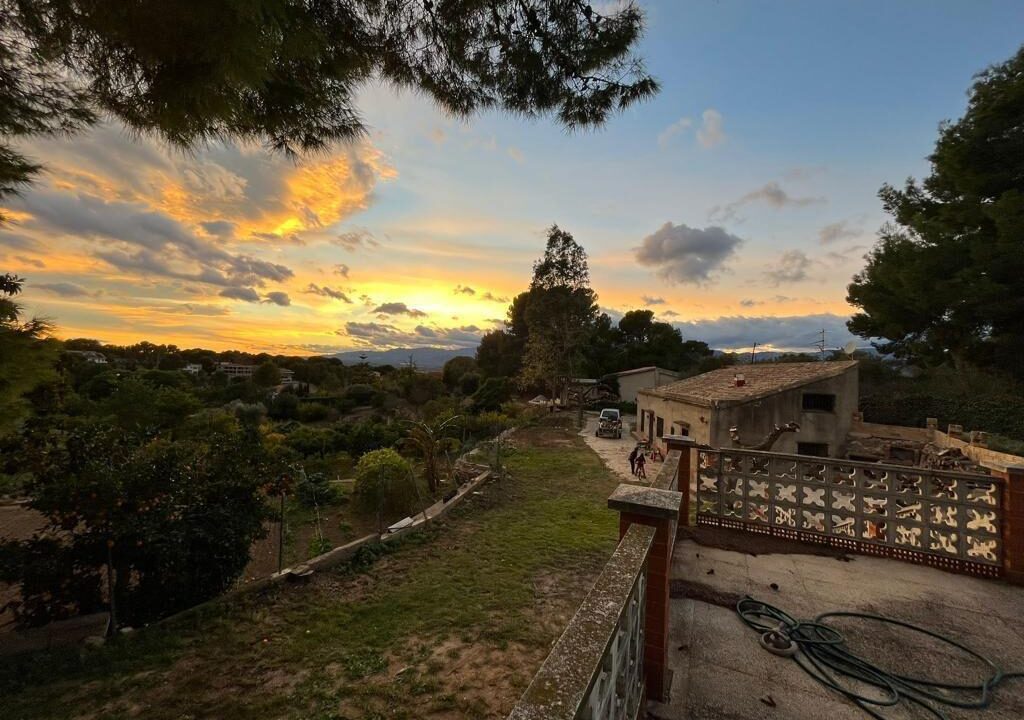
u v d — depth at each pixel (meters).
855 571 4.14
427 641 4.59
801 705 2.46
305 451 18.14
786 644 2.93
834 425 14.73
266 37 1.95
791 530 4.86
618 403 39.47
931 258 13.77
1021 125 12.27
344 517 10.28
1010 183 12.90
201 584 5.58
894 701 2.48
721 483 5.21
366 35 3.17
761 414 14.38
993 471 4.16
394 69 3.58
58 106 2.85
